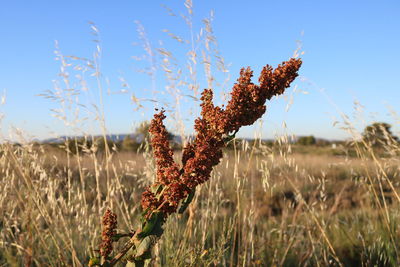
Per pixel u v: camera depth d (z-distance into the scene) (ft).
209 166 1.55
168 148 1.61
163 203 1.52
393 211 4.00
